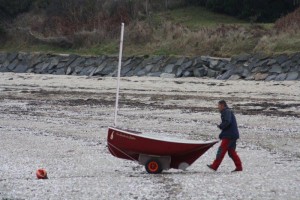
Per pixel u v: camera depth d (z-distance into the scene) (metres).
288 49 76.62
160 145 25.12
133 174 25.34
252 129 39.84
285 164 27.39
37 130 41.44
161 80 74.31
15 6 124.12
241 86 65.56
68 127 42.66
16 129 42.03
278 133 38.06
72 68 89.94
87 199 20.11
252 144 34.16
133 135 25.36
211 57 79.38
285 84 65.06
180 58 80.50
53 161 29.36
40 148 33.62
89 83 75.56
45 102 59.38
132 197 20.20
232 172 25.22
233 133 25.19
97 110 52.41
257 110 49.31
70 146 34.19
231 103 54.25
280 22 89.94
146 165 25.45
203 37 89.69
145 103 56.62
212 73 75.81
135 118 46.81
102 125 43.44
